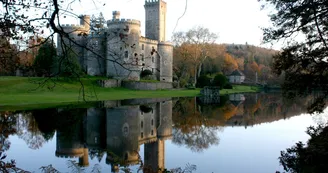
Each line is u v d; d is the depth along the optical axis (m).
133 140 16.06
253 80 117.56
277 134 17.14
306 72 15.07
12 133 16.45
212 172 10.34
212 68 96.62
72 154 12.55
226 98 48.34
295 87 14.91
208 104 36.41
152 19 74.19
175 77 82.50
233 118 24.70
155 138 16.77
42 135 16.28
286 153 12.63
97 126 19.44
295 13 12.84
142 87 56.25
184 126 20.75
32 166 10.66
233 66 116.69
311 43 14.02
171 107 31.61
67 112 24.11
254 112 28.98
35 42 7.27
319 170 10.06
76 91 42.53
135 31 56.06
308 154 11.81
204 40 77.75
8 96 34.03
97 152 13.13
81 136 16.52
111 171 10.09
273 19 13.93
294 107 34.47
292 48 14.50
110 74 56.19
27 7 6.25
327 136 14.78
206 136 17.05
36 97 33.88
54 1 5.75
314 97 50.78
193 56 79.25
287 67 14.79
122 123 20.88
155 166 10.92
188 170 10.36
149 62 66.69
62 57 6.52
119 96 41.22
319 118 24.06
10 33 6.51
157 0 73.44
